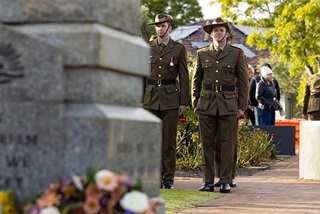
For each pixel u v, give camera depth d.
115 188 5.56
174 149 13.12
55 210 5.50
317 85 18.08
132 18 6.55
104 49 5.98
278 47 34.28
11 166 5.95
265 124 21.06
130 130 6.17
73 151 5.88
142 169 6.37
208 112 12.82
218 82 12.80
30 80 5.93
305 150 15.35
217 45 12.88
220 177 12.75
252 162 18.06
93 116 5.87
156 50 13.05
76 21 6.02
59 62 5.88
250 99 21.22
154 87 13.05
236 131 12.91
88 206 5.49
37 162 5.91
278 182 14.62
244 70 12.83
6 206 5.80
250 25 35.09
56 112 5.89
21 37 5.93
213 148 12.96
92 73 5.95
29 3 6.09
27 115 5.93
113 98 6.16
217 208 10.54
